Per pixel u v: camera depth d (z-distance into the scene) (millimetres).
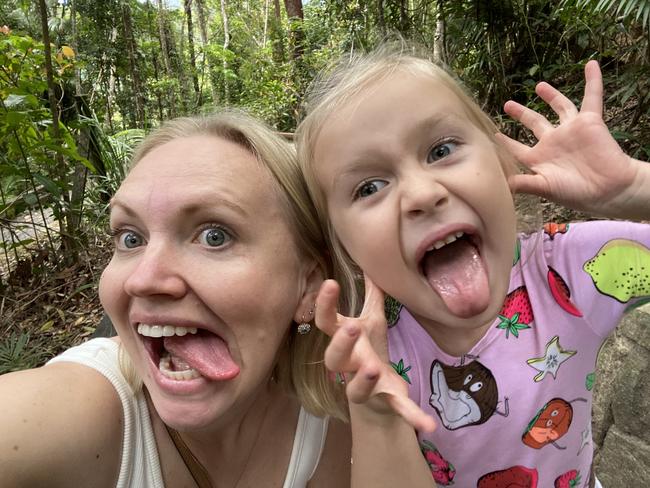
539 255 373
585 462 392
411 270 298
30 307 1161
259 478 347
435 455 376
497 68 1403
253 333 281
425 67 320
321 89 344
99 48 2979
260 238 285
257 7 5586
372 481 289
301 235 316
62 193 1304
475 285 294
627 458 608
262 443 346
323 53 2693
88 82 2928
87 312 1094
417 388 368
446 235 286
